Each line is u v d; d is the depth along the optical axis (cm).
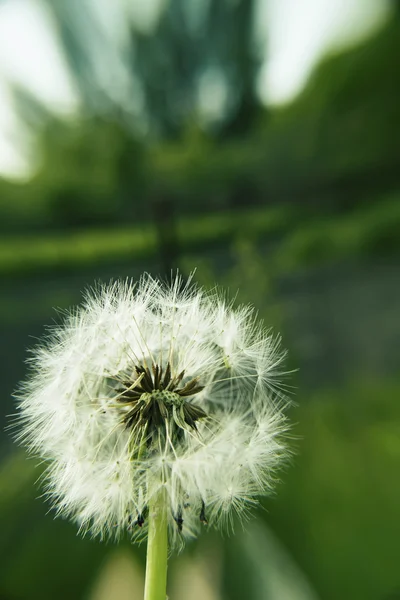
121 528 8
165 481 7
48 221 97
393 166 90
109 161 108
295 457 28
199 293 9
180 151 113
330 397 36
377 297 52
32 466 28
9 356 46
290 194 94
